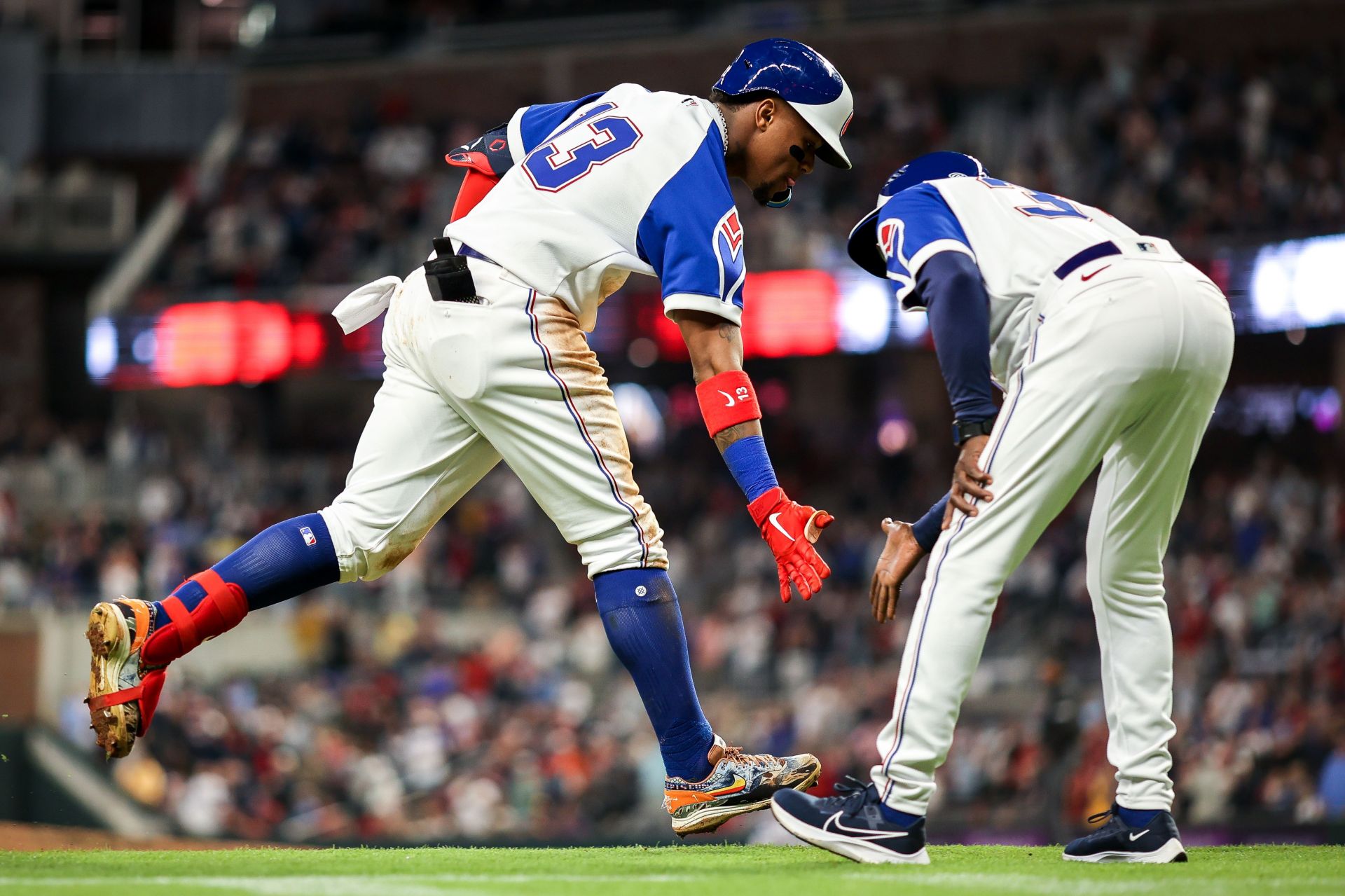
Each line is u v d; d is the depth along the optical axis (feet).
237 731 175.42
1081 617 193.67
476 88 322.75
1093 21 281.95
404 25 335.88
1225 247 222.69
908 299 37.73
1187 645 180.96
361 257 281.74
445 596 232.32
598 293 40.32
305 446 297.12
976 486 35.68
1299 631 176.76
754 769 40.34
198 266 283.79
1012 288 37.45
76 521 243.81
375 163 307.78
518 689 199.52
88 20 358.02
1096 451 36.22
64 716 169.78
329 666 208.23
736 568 237.04
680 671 40.09
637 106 40.81
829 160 42.01
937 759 36.22
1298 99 251.80
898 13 295.89
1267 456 239.50
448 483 41.32
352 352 263.08
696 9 317.63
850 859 37.32
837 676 190.29
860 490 261.85
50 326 322.96
